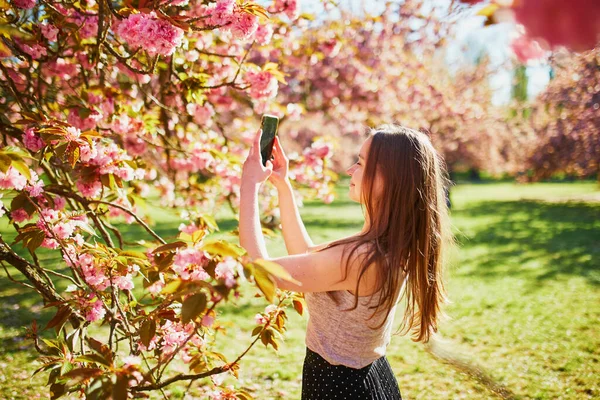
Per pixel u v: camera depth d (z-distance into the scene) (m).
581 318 6.14
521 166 24.53
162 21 1.92
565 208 18.61
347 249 1.61
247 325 5.77
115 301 1.99
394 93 11.62
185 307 1.25
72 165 2.02
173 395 3.87
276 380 4.34
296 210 2.10
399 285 1.73
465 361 4.66
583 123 19.20
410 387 4.28
